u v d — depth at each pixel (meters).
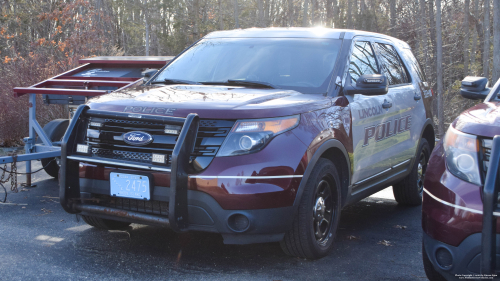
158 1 46.41
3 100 10.02
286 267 3.54
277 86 4.06
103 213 3.49
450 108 44.38
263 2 58.62
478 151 2.64
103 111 3.50
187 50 4.93
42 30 21.38
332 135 3.68
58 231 4.31
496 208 2.45
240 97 3.56
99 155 3.50
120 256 3.69
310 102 3.63
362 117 4.20
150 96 3.67
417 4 50.38
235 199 3.13
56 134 6.41
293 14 60.56
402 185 5.57
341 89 4.05
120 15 49.16
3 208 5.10
